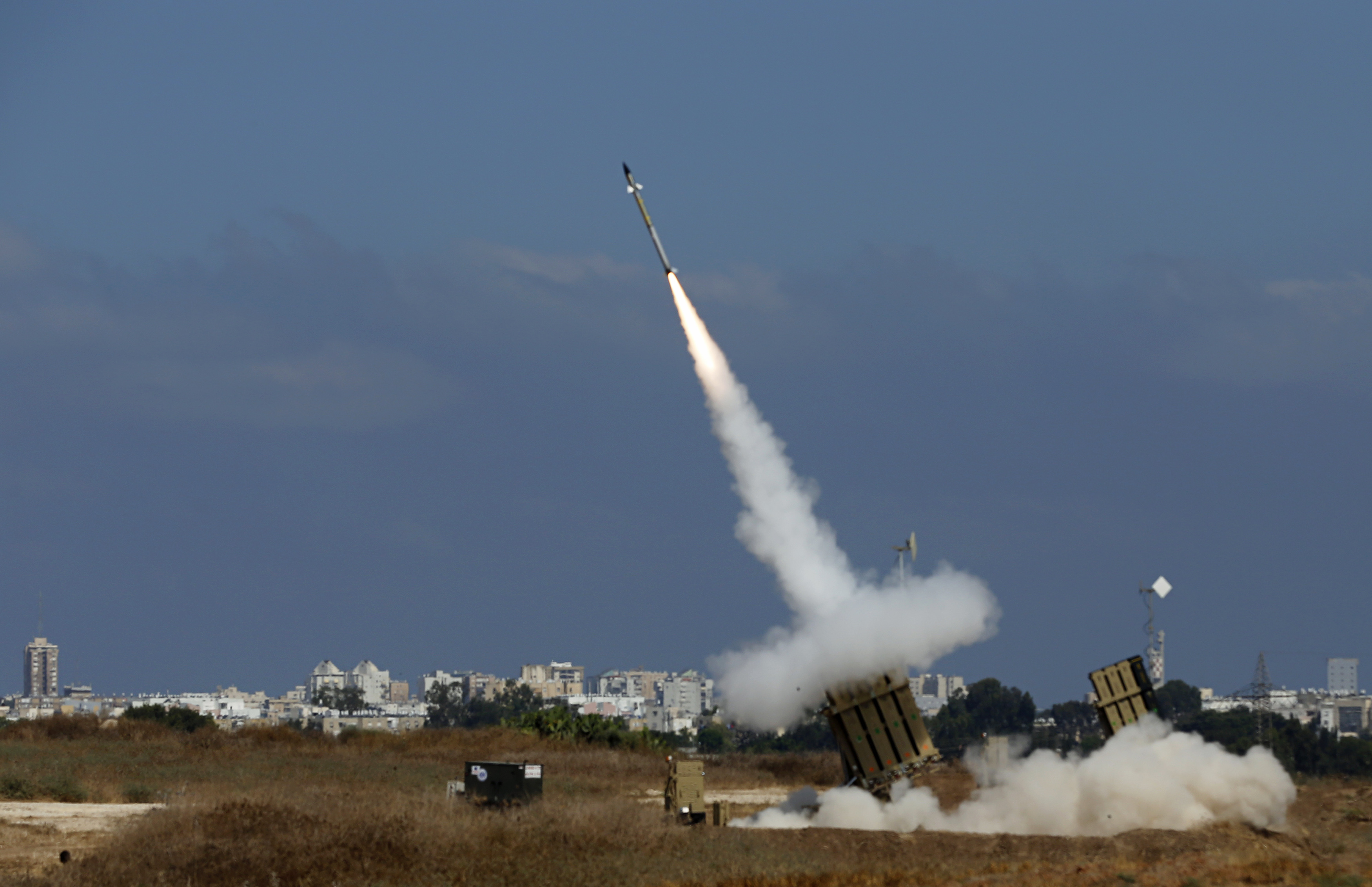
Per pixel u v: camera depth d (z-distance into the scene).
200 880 107.88
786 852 126.81
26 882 105.25
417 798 144.25
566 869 114.88
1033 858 129.75
